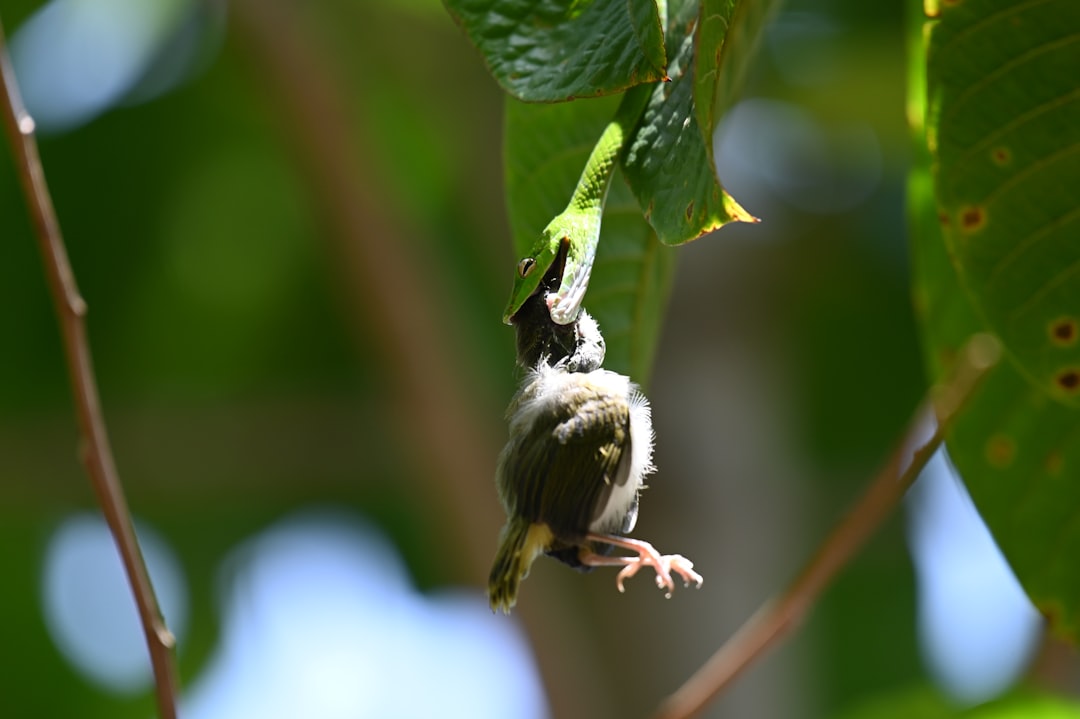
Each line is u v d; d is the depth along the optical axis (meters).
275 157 13.82
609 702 10.83
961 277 4.96
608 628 11.03
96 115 13.42
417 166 13.76
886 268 13.01
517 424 4.12
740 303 11.75
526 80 3.98
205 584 14.48
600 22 3.98
